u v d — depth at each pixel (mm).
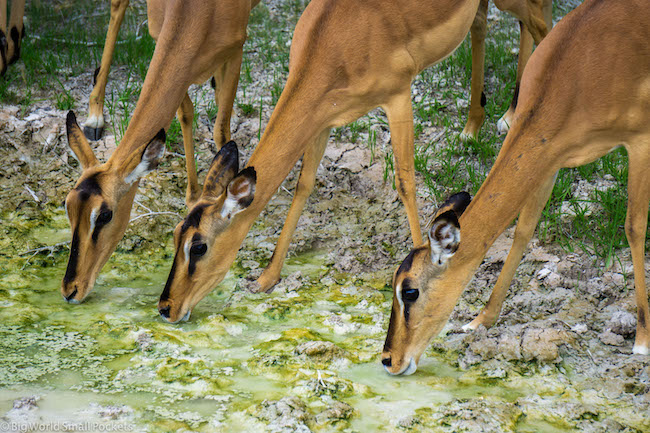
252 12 11531
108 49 8125
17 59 9578
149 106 5922
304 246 6906
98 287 6246
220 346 5375
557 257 6285
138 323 5641
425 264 4730
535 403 4590
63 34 10648
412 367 4887
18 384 4840
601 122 4789
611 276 5957
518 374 4938
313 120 5457
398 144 5711
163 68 5969
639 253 5043
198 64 6191
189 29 6035
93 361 5141
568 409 4508
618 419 4457
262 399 4680
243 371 5035
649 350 5078
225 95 6664
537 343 5121
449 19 5645
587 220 6699
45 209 7391
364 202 7562
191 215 5438
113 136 8305
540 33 7180
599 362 5016
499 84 9164
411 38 5562
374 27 5426
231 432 4348
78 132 5973
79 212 5781
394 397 4730
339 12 5410
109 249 6004
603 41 4750
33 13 11352
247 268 6559
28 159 8000
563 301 5762
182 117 6965
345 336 5512
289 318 5762
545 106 4738
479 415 4449
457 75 9500
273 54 10281
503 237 6668
